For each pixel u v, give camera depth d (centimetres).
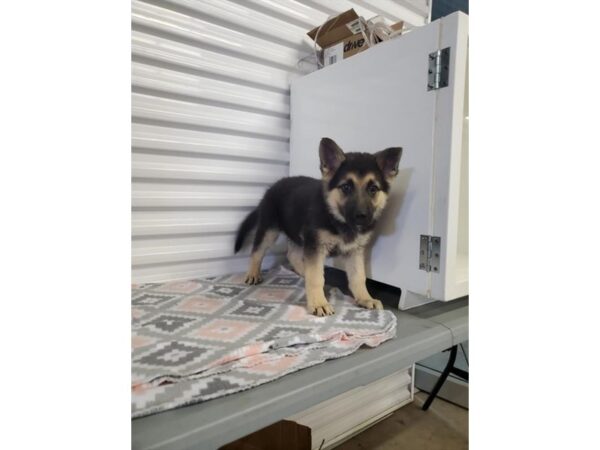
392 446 160
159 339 77
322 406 158
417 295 105
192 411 55
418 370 207
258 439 125
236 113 139
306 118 138
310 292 98
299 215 110
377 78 105
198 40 127
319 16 154
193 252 135
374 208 98
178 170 128
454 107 85
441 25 86
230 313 96
